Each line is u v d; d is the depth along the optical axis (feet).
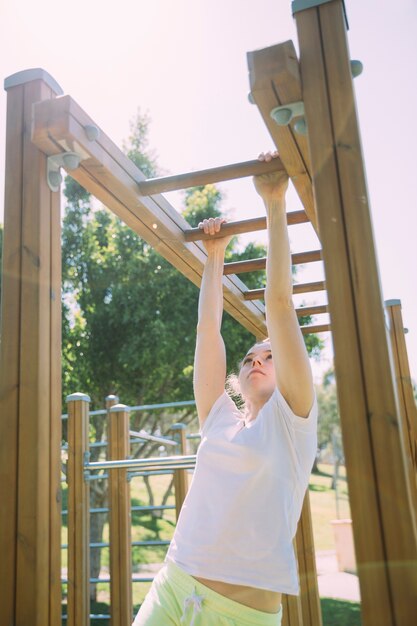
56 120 5.11
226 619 4.99
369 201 4.26
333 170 4.37
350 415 3.92
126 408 14.24
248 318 10.25
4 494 4.61
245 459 5.47
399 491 3.70
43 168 5.31
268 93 4.65
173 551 5.60
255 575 5.04
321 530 47.24
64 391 28.30
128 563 13.24
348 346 4.04
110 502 13.50
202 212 29.66
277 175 5.98
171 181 6.37
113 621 12.80
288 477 5.48
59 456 4.91
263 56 4.61
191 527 5.49
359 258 4.17
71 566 11.82
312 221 7.29
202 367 7.04
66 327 28.76
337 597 26.25
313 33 4.64
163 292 27.84
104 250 29.25
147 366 27.96
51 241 5.27
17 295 5.01
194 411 31.48
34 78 5.48
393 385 3.90
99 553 27.73
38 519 4.52
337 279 4.17
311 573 10.61
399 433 3.80
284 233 5.89
